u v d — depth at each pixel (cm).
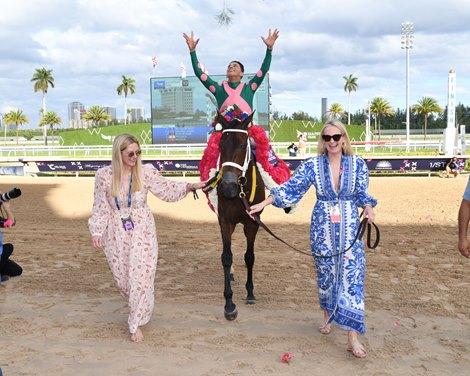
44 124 7900
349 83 9025
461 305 490
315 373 354
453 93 2273
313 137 4728
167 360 377
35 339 421
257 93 2573
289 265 656
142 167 414
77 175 2053
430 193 1317
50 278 614
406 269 621
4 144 6688
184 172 2031
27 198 1400
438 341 406
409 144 2355
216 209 516
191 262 688
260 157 508
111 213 413
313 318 464
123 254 409
